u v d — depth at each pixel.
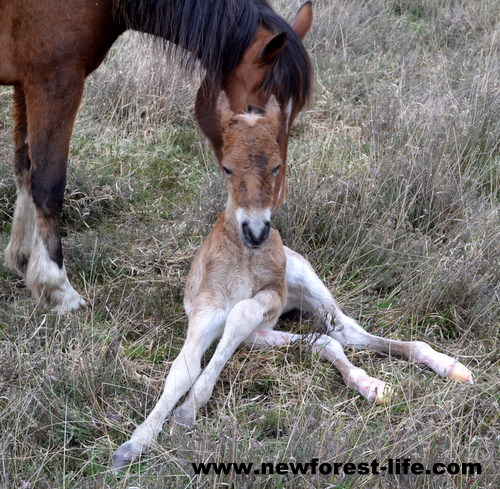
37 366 3.51
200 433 3.13
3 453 2.94
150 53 6.30
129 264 4.56
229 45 3.75
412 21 8.51
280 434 3.29
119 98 6.25
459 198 4.96
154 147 5.92
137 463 3.05
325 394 3.54
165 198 5.39
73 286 4.41
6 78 4.03
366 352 3.83
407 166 5.09
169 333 3.96
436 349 3.93
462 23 8.05
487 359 3.81
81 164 5.52
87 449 3.11
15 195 5.04
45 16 3.77
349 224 4.66
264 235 3.25
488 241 4.48
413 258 4.51
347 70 7.07
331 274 4.50
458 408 3.32
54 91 3.89
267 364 3.65
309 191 4.83
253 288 3.80
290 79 3.68
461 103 6.08
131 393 3.42
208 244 3.87
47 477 2.98
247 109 3.62
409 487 2.84
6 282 4.43
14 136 4.34
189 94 6.29
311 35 7.64
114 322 3.93
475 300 4.10
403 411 3.39
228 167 3.29
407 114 6.01
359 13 8.13
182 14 3.87
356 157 5.68
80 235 4.81
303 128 6.25
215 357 3.40
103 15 3.91
